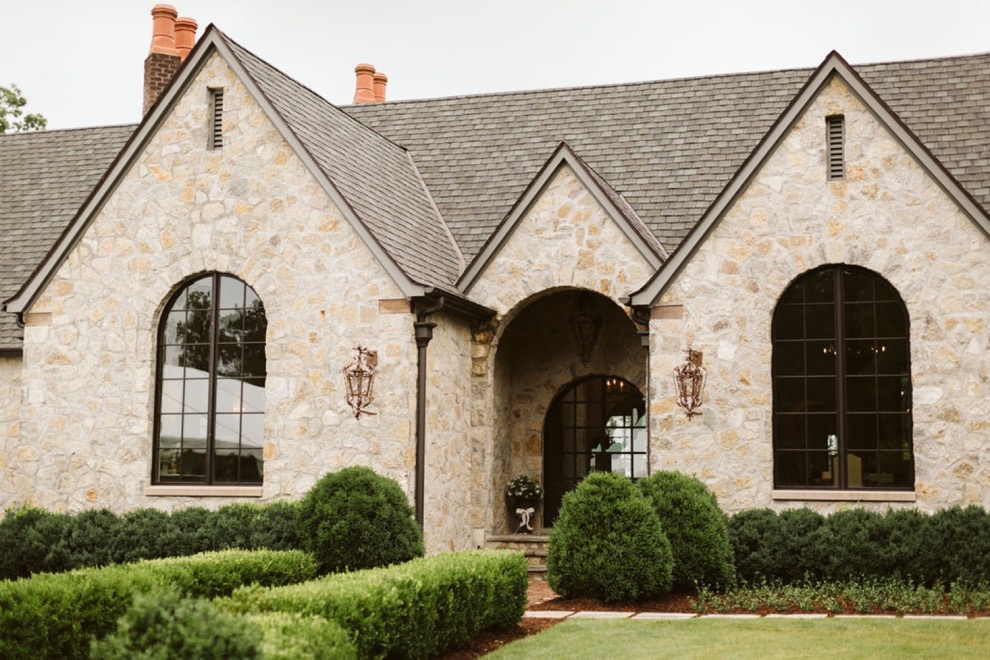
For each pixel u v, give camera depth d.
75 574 10.54
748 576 14.55
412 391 16.17
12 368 19.19
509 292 17.75
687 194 18.88
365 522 13.41
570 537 13.86
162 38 23.34
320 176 16.80
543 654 10.45
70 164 22.69
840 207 15.84
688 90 21.23
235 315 17.27
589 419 19.64
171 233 17.45
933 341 15.33
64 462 17.50
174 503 16.98
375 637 9.36
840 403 15.70
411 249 17.44
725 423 15.89
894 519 14.21
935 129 18.31
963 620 11.94
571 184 17.66
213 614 6.92
